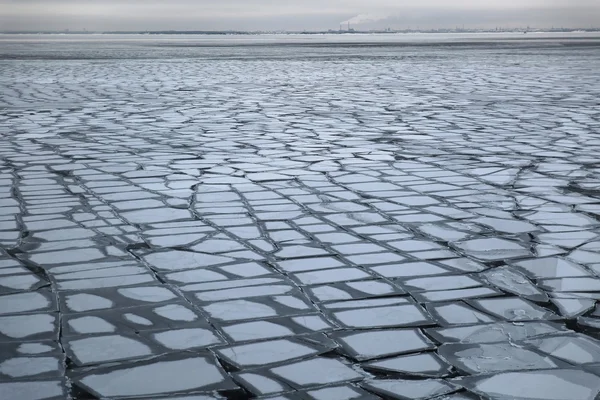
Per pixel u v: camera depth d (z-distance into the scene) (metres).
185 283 4.24
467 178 7.46
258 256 4.77
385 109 14.53
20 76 25.16
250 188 7.00
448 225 5.59
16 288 4.16
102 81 23.06
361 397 2.85
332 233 5.36
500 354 3.25
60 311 3.80
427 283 4.23
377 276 4.36
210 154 9.07
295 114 13.73
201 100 16.78
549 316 3.71
